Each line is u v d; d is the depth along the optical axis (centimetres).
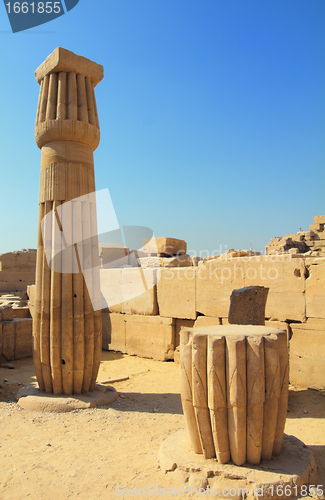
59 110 544
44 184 552
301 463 322
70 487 314
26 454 377
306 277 617
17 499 298
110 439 414
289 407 527
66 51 548
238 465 313
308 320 608
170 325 828
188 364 331
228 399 309
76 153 554
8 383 635
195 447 339
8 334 823
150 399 573
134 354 901
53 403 507
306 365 605
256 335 318
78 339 536
